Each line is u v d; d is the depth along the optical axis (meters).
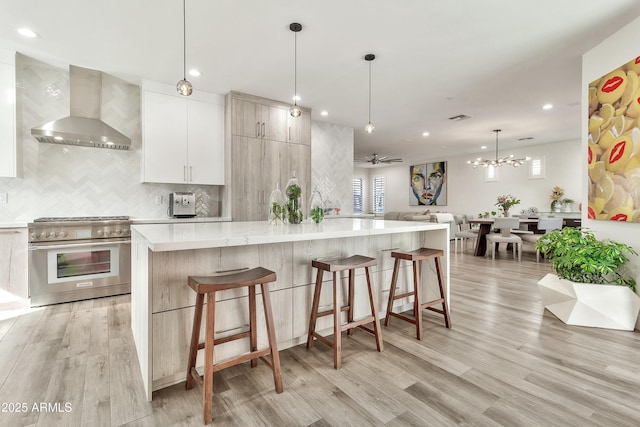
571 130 6.21
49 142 3.58
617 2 2.32
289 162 4.65
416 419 1.53
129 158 4.09
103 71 3.58
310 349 2.29
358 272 2.65
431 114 5.14
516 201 6.85
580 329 2.63
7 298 3.08
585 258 2.69
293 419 1.54
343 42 2.90
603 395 1.71
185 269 1.84
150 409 1.62
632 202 2.48
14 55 3.10
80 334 2.53
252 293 1.98
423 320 2.86
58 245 3.26
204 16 2.49
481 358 2.14
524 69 3.47
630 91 2.51
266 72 3.56
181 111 4.06
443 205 9.86
